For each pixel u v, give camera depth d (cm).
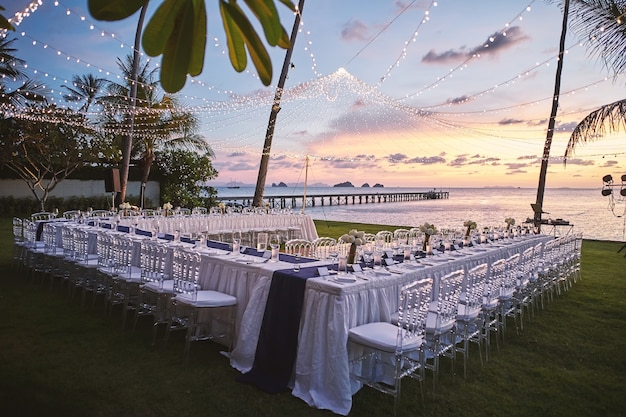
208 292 388
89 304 504
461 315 356
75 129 1311
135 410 281
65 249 546
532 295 521
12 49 1123
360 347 329
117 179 905
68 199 1559
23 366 337
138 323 446
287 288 333
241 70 68
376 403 306
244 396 306
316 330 309
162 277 405
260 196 1288
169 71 58
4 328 416
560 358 394
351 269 362
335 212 2197
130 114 1211
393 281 357
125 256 442
